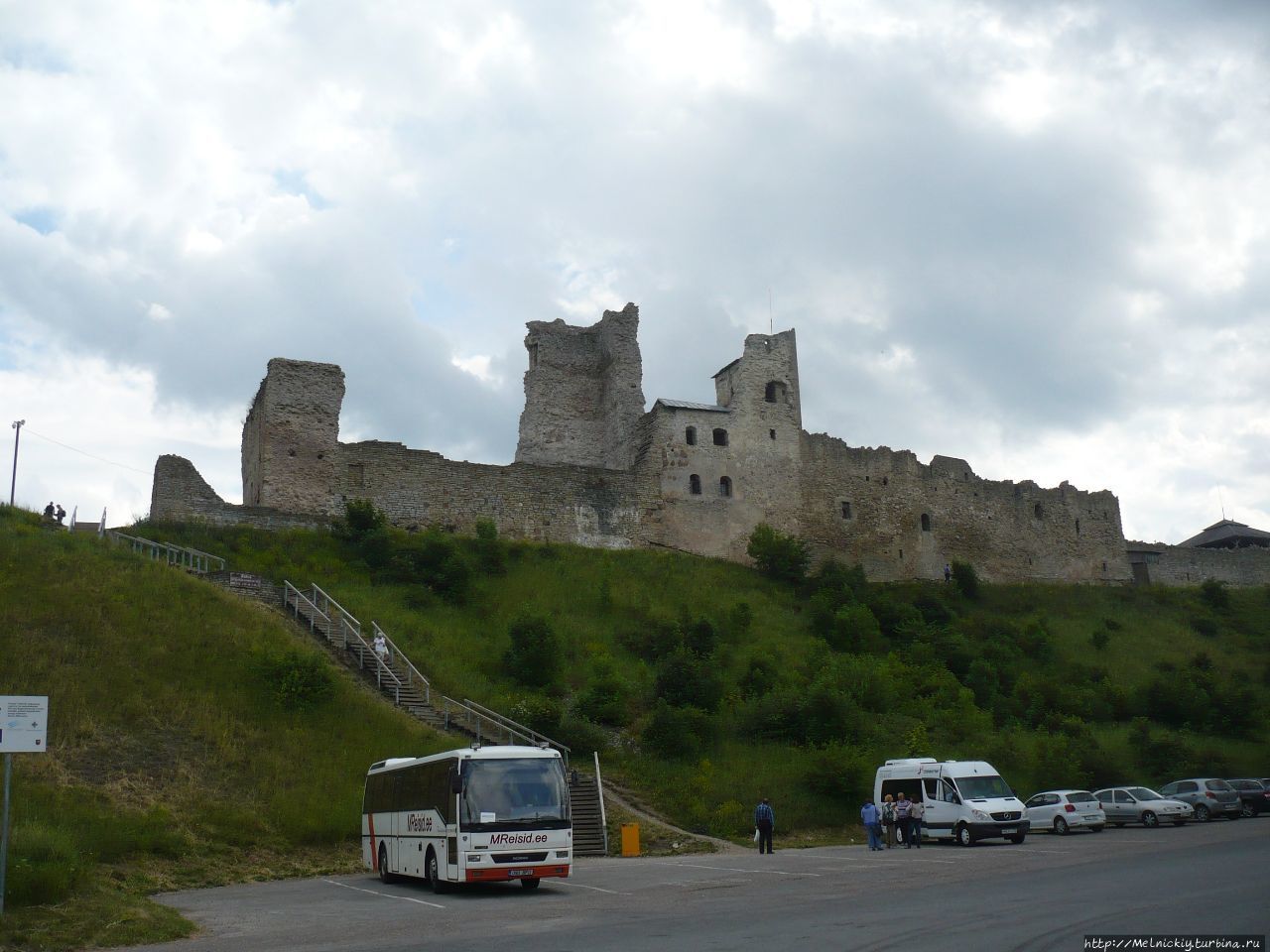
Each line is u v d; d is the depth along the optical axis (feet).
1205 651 202.59
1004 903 56.70
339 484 178.29
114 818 82.33
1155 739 149.38
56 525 145.07
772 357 224.33
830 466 225.15
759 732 128.67
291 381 179.52
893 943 45.55
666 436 208.03
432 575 157.48
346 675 121.49
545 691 131.03
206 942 53.21
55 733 92.99
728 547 208.23
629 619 161.68
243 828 88.38
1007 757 133.08
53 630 109.29
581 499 195.93
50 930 55.83
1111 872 70.23
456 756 73.82
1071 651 192.44
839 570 201.46
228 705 105.19
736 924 52.90
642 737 122.31
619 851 97.25
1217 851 82.84
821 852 98.68
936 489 237.66
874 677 144.87
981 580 231.71
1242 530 301.22
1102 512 259.60
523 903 65.87
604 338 231.09
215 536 156.97
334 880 82.48
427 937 52.47
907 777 109.29
